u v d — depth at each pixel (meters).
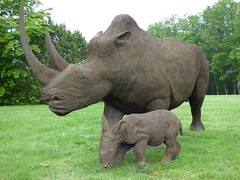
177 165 5.13
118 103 5.90
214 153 5.98
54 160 5.80
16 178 4.64
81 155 6.12
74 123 10.77
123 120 4.89
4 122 11.16
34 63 5.00
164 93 5.94
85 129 9.48
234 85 42.25
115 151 4.77
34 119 11.84
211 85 47.28
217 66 39.59
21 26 5.05
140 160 5.00
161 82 5.84
